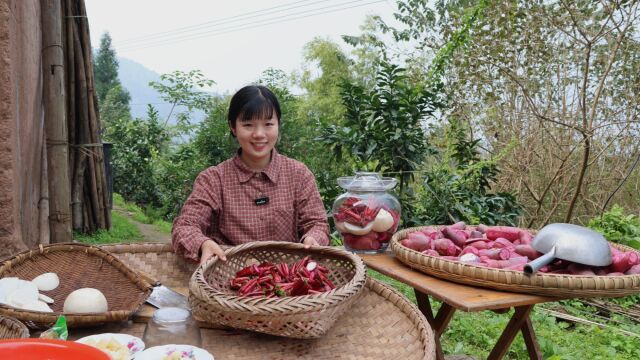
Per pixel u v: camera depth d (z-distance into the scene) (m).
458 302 1.54
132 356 1.24
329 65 13.53
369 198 2.20
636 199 6.41
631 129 5.98
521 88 6.05
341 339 1.49
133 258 2.00
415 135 4.64
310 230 2.23
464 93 6.39
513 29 5.91
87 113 5.64
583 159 5.70
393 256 2.13
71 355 0.96
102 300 1.50
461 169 5.08
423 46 6.75
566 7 5.32
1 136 2.68
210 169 2.31
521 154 6.40
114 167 10.27
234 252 1.78
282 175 2.35
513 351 3.27
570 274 1.64
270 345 1.46
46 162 3.99
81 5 5.44
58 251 1.77
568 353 3.25
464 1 6.94
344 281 1.76
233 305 1.31
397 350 1.38
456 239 2.01
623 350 3.50
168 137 11.35
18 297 1.46
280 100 8.84
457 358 3.10
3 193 2.69
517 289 1.62
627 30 5.50
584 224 6.45
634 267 1.69
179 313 1.32
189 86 12.73
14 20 2.90
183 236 1.97
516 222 5.52
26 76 3.28
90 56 5.64
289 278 1.63
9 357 0.95
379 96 4.56
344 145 4.67
